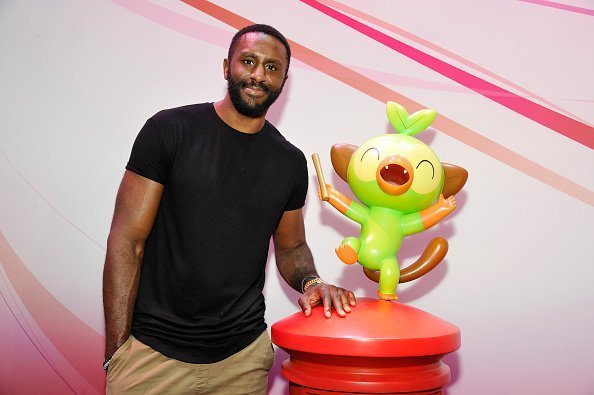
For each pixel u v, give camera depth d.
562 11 2.02
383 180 1.53
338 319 1.38
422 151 1.54
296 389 1.43
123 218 1.46
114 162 2.01
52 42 2.03
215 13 2.02
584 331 1.97
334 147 1.68
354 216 1.60
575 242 1.98
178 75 2.02
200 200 1.48
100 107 2.02
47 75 2.02
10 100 2.02
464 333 1.99
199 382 1.47
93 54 2.02
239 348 1.52
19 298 2.01
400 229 1.58
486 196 2.00
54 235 2.01
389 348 1.28
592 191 1.99
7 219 2.01
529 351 1.98
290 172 1.61
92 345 2.00
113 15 2.03
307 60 2.02
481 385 1.99
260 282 1.61
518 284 1.99
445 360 2.00
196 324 1.47
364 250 1.56
